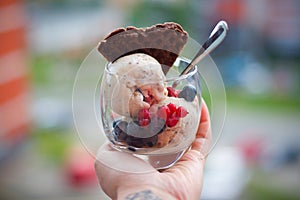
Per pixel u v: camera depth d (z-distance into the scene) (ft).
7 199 5.62
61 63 9.15
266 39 9.77
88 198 5.47
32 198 5.58
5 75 7.02
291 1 9.84
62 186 5.77
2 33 6.99
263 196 5.34
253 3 9.64
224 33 1.71
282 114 8.00
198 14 8.86
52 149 6.90
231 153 6.10
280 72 9.43
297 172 5.96
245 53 9.60
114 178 1.71
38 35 9.43
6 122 6.95
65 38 9.37
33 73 8.77
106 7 9.48
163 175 1.70
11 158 6.79
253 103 8.47
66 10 9.80
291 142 6.82
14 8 7.33
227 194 5.14
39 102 8.04
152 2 8.59
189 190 1.69
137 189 1.66
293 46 9.68
